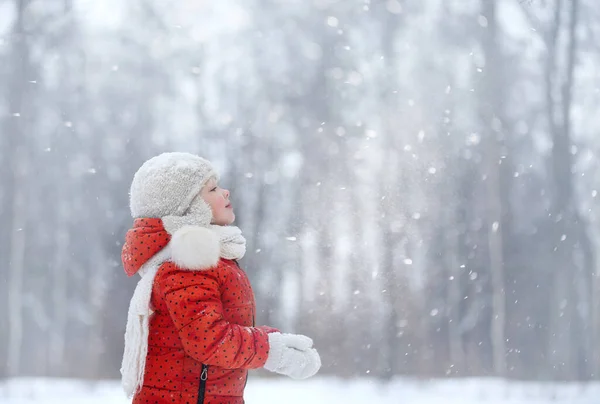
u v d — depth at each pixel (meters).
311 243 25.30
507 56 28.06
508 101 27.75
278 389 14.30
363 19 31.14
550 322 23.45
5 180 28.27
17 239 27.36
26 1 29.17
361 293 23.62
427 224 24.47
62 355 27.16
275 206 27.95
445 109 26.62
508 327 23.22
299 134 29.48
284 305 25.58
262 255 26.47
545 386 15.19
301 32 32.28
